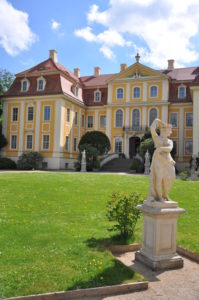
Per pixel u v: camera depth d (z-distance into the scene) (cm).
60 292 444
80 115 4306
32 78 4016
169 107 4009
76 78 4619
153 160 611
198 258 627
